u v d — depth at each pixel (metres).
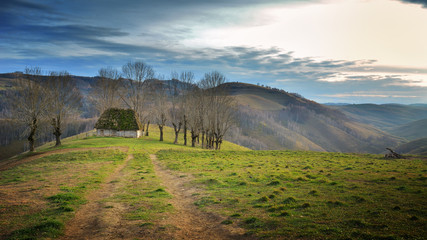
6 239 11.55
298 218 13.54
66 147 59.44
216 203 17.72
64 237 12.16
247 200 17.81
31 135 62.00
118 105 104.62
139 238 11.96
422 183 21.00
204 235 12.41
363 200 16.38
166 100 82.06
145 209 16.44
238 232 12.54
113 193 21.14
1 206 16.41
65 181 25.36
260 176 25.80
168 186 24.23
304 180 23.61
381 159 43.25
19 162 44.94
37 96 62.34
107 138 79.00
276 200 17.28
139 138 83.81
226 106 75.62
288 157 45.66
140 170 33.62
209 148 77.38
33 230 12.51
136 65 93.50
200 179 25.91
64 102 69.88
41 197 18.81
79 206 17.11
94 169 33.44
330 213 14.10
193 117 76.62
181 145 76.88
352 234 11.15
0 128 155.88
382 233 11.06
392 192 18.30
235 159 42.78
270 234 11.78
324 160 40.81
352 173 27.16
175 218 14.96
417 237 10.48
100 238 12.02
